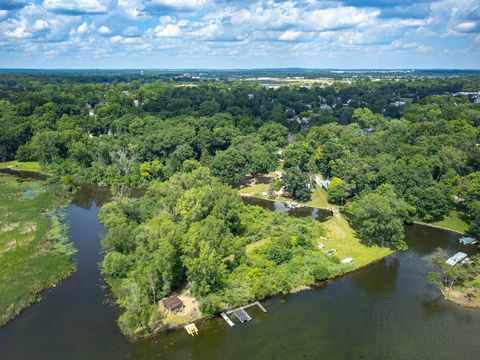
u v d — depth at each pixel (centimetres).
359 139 16825
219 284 8038
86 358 6347
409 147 15038
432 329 7225
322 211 13312
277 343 6788
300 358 6475
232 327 7144
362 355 6575
